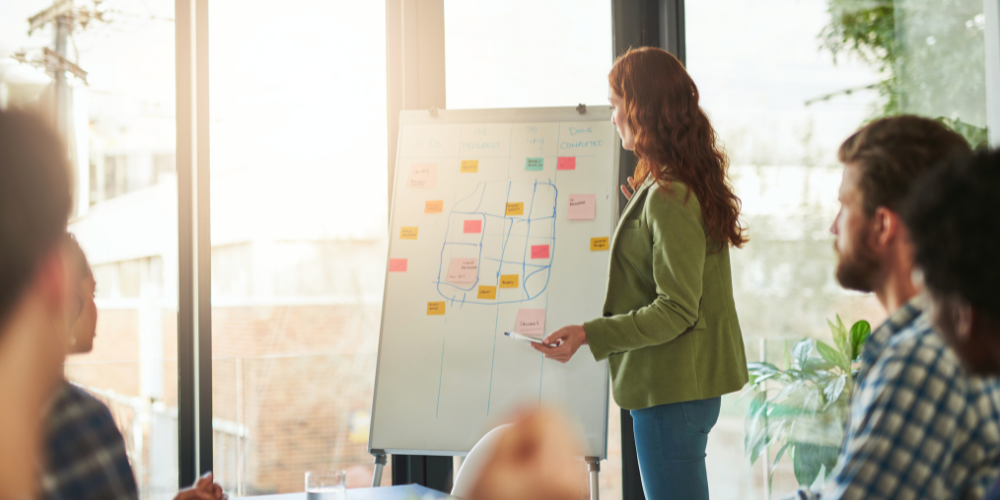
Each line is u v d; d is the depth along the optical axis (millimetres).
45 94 2531
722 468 2812
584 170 2344
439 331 2266
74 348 959
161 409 2850
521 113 2428
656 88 1744
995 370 544
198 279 2555
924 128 805
